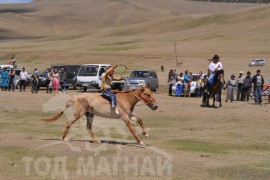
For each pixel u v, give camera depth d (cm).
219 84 2862
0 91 4341
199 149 1563
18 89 4784
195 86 3978
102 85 1577
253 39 14400
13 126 1991
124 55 11312
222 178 1216
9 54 12988
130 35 19075
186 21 19962
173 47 13288
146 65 9581
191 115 2473
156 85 4500
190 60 9550
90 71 4566
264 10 19025
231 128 2050
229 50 11969
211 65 2878
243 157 1460
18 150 1467
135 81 4184
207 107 2878
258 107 2936
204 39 15375
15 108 2709
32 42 19238
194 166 1327
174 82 4097
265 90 3806
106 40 17262
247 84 3506
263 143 1702
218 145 1645
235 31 16738
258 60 8219
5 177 1178
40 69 9275
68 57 11831
